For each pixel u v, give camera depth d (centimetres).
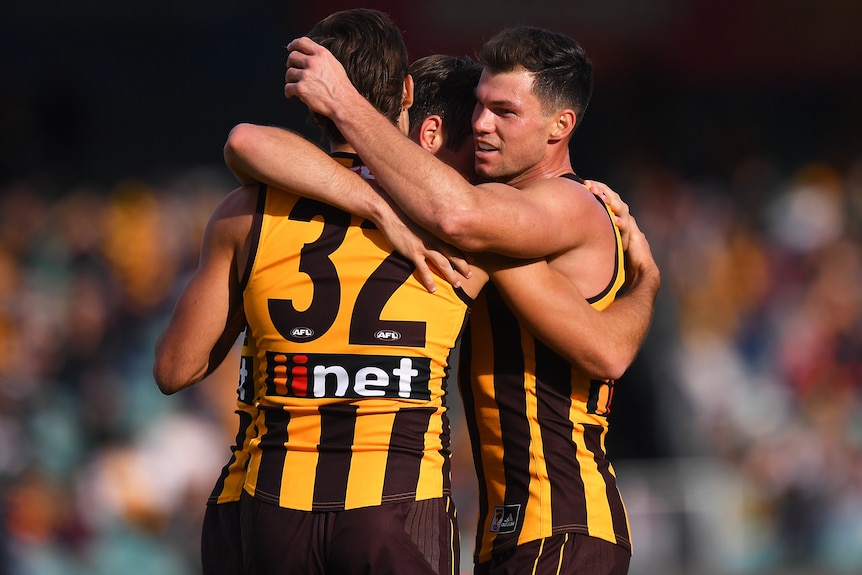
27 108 4681
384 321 1047
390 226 1052
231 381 3253
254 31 4756
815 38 4619
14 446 2911
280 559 1032
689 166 4862
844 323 4191
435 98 1218
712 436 3491
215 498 1118
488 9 4325
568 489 1144
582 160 4797
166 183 4506
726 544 3059
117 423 3117
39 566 2684
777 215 4688
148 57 4778
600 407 1188
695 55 4591
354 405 1036
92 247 3938
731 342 4000
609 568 1142
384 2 4256
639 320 1158
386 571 1013
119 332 3444
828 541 3319
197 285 1103
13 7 4575
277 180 1056
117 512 2847
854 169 5003
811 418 3741
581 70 1173
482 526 1186
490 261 1093
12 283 3631
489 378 1167
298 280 1056
